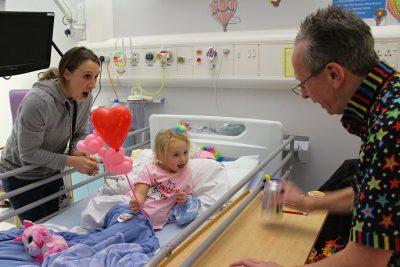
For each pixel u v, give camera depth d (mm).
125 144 2826
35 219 2035
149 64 2762
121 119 1385
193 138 2445
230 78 2533
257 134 2248
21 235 1508
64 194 2078
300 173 2598
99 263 1280
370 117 881
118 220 1569
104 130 1391
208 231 1508
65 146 1980
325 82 929
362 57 870
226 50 2502
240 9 2508
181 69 2668
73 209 1920
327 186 2053
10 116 3688
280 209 1545
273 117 2580
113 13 2959
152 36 2844
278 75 2410
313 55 909
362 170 859
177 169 1901
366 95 886
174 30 2762
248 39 2432
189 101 2809
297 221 1557
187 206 1746
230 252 1343
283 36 2352
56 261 1264
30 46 2061
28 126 1646
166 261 1286
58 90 1759
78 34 2996
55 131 1825
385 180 765
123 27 2943
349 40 865
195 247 1386
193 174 1941
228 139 2348
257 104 2600
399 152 752
